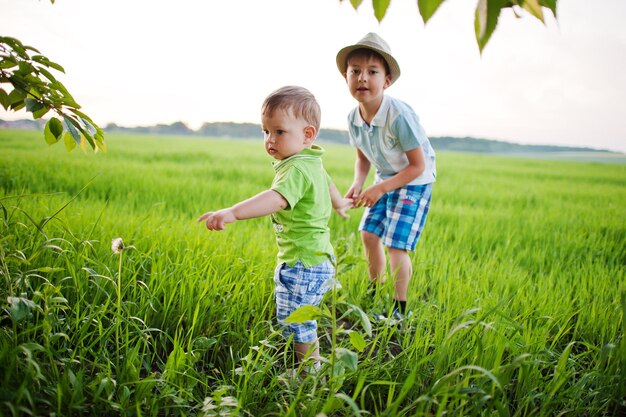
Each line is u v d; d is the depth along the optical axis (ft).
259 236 15.28
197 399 7.17
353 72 11.06
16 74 7.16
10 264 9.04
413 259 14.14
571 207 28.02
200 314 9.16
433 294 11.51
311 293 8.52
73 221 12.82
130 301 8.91
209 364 8.08
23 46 6.93
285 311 8.54
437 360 7.86
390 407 6.06
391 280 11.04
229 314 9.33
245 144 102.37
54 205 14.97
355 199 11.14
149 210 18.24
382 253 12.09
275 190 8.03
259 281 10.69
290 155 8.71
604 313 10.13
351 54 11.18
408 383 6.05
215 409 6.20
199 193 23.07
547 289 12.00
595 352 9.04
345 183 33.63
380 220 12.03
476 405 6.22
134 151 52.29
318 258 8.51
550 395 6.75
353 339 6.15
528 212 25.18
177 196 21.74
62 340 7.73
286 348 7.73
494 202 28.91
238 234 14.87
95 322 8.14
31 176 22.91
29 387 6.13
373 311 10.34
